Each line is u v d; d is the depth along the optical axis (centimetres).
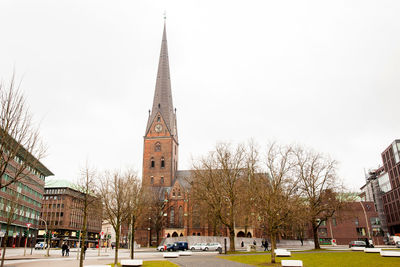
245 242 8362
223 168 5444
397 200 11400
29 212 9300
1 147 1769
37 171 2384
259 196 4012
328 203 5381
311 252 4506
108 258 4741
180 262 3409
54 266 3206
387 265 2709
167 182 11831
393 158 11756
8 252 6147
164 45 13562
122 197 4153
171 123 12469
